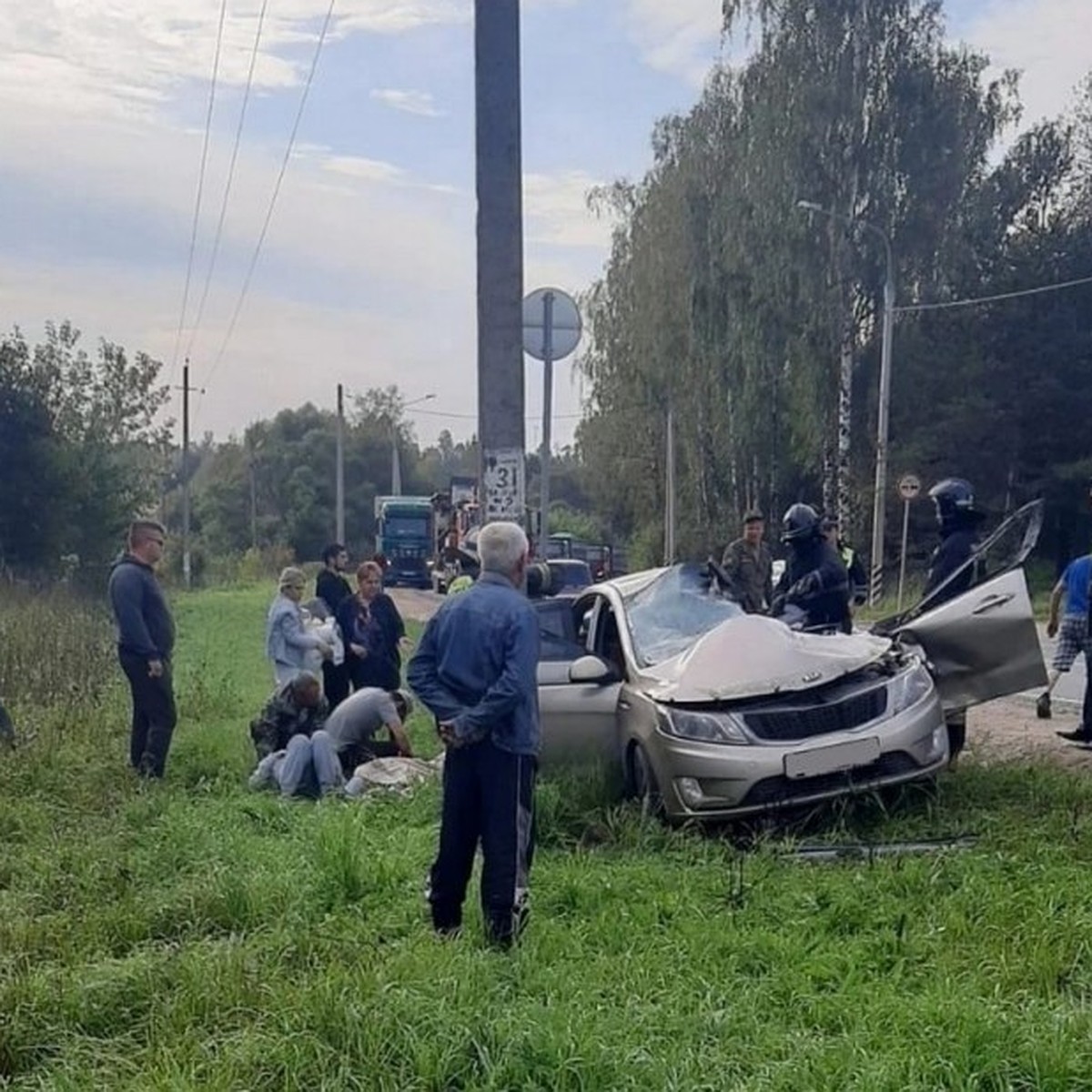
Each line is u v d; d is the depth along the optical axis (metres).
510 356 7.70
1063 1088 3.76
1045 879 5.75
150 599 9.49
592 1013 4.30
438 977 4.60
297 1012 4.34
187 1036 4.32
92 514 38.81
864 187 32.59
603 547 41.94
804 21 32.94
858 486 38.19
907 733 7.17
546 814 7.30
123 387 43.06
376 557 12.03
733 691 7.27
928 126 32.69
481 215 7.71
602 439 47.91
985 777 7.95
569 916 5.68
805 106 32.53
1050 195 42.88
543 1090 3.90
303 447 88.19
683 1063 3.97
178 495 88.81
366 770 8.91
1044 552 41.03
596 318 44.06
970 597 8.20
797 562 9.91
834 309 32.91
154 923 5.80
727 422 36.41
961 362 39.53
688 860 6.56
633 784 7.82
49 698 13.34
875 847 6.64
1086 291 40.69
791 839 6.80
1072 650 11.48
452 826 5.30
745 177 33.62
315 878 6.16
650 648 8.27
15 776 9.19
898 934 5.15
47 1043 4.46
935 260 33.59
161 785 9.00
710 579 9.12
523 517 7.70
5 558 37.31
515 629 5.22
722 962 4.95
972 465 39.66
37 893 6.32
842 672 7.39
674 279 38.31
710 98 36.94
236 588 46.78
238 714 13.33
